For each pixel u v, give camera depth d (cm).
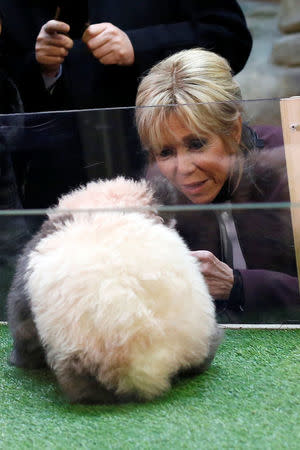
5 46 154
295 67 401
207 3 162
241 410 87
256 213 109
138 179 108
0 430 84
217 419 84
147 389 89
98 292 87
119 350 86
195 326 92
